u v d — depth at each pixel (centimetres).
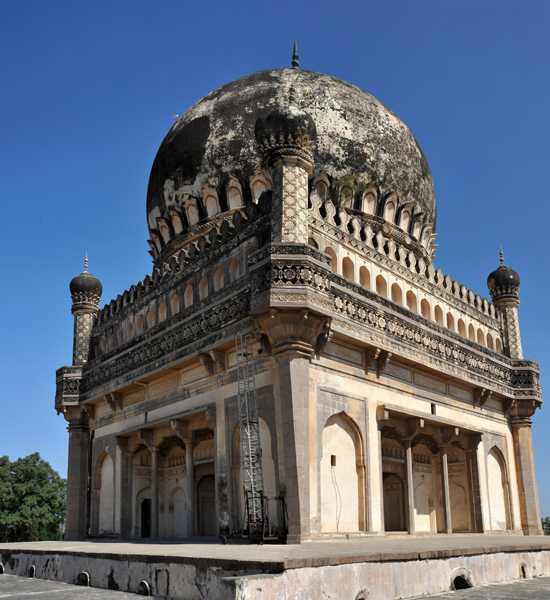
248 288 1966
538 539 2055
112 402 2714
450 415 2525
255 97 2744
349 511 1955
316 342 1895
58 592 1259
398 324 2242
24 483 5641
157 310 2539
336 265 2133
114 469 2675
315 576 962
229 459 2022
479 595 1139
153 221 2992
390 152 2780
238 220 2147
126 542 2166
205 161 2717
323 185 2536
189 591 1066
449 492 2675
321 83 2814
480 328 2880
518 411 2939
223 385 2109
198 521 2433
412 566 1146
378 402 2147
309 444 1803
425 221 2927
